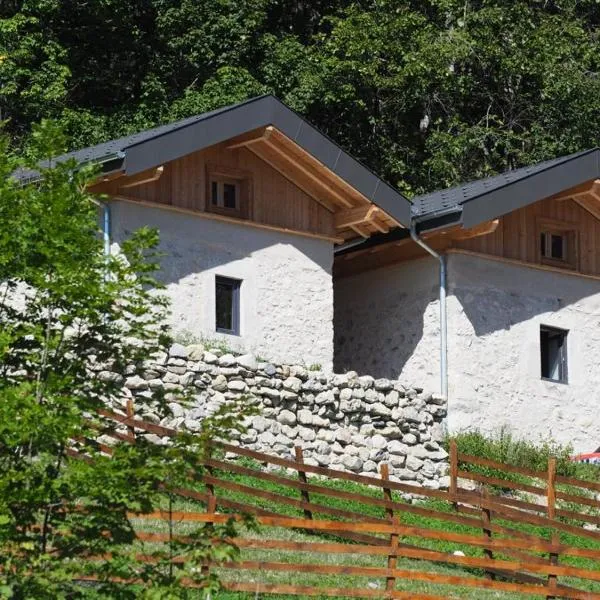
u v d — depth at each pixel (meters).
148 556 16.64
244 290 32.84
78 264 16.03
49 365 16.11
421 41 47.53
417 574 22.16
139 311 16.28
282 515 24.08
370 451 30.53
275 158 33.34
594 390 36.28
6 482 15.18
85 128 46.31
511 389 34.94
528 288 35.72
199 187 32.34
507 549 24.17
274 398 29.53
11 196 16.14
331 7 51.94
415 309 35.19
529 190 33.81
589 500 27.05
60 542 15.78
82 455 17.81
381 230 34.16
